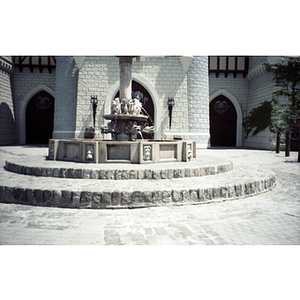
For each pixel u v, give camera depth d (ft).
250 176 21.13
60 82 69.00
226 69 79.46
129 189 15.72
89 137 58.65
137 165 21.06
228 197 17.47
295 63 65.00
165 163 22.90
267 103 68.90
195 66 68.80
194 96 68.74
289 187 21.74
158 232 11.93
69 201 15.30
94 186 16.44
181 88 68.28
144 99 69.36
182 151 24.45
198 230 12.22
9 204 16.03
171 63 67.92
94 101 65.05
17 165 21.52
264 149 67.67
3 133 74.64
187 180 18.94
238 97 81.30
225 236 11.55
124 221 13.29
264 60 69.00
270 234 11.84
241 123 81.66
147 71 67.51
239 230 12.28
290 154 51.03
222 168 22.74
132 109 28.04
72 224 12.81
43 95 81.97
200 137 69.15
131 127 27.99
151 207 15.56
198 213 14.66
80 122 66.44
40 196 15.64
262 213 14.83
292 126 64.95
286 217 14.16
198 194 16.38
